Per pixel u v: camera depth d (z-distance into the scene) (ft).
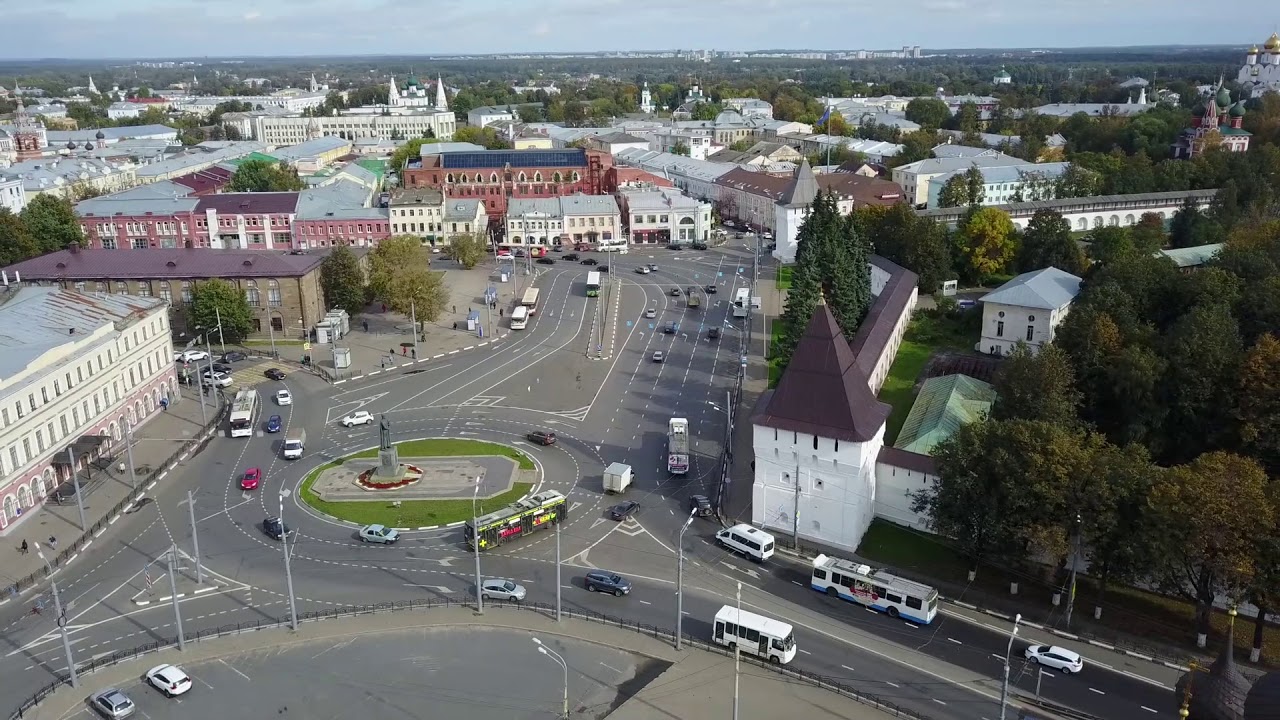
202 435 476.54
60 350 422.00
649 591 333.21
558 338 645.92
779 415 365.81
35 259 644.27
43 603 325.83
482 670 288.51
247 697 275.18
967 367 544.21
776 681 283.18
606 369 580.71
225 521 386.11
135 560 355.77
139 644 301.84
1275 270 538.06
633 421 495.82
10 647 301.84
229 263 639.76
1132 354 423.23
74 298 495.41
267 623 312.91
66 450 417.90
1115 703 271.90
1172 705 271.08
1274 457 403.95
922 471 368.89
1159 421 421.59
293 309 638.12
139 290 628.69
